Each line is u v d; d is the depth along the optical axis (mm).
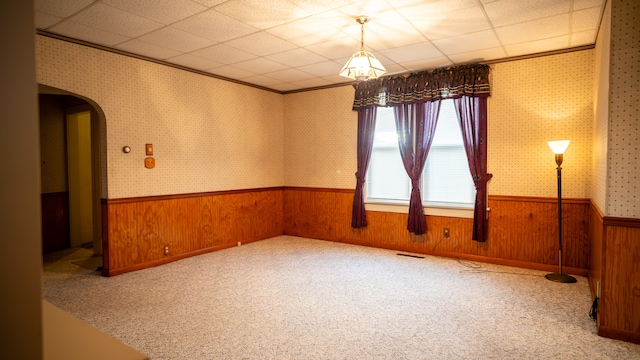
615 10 2621
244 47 4242
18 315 557
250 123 6062
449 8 3184
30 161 555
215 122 5477
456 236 5027
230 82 5703
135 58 4465
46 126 5621
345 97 5965
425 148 5152
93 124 5266
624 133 2619
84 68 3996
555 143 3959
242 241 5922
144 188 4578
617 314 2676
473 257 4887
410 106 5266
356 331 2826
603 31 3189
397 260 4938
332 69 5199
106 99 4188
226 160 5656
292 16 3359
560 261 4117
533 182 4492
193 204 5176
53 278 4152
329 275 4262
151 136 4648
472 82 4727
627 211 2625
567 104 4273
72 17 3350
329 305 3352
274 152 6555
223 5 3123
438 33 3787
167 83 4828
